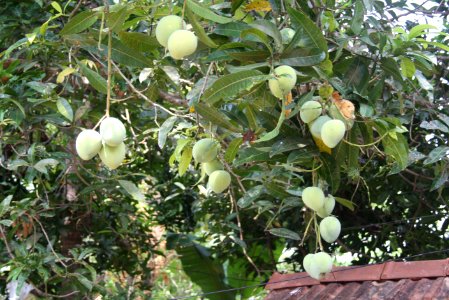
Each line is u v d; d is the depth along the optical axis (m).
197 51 2.45
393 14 3.82
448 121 3.29
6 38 3.91
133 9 2.39
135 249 5.67
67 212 4.92
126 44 2.39
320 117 2.23
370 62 2.78
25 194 4.70
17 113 3.31
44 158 3.63
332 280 3.48
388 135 2.41
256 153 2.42
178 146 2.53
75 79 4.09
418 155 3.11
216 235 5.41
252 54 2.17
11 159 3.77
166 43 2.08
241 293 5.78
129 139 4.06
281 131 2.37
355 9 2.62
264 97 2.38
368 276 3.38
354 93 2.45
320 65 2.21
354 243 4.94
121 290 4.92
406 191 4.53
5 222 3.58
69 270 4.93
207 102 2.07
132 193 3.31
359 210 4.88
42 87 3.23
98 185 3.80
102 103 4.05
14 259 3.69
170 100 3.77
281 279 3.68
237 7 2.44
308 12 2.67
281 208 3.07
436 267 3.24
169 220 5.99
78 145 1.96
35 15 3.82
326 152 2.36
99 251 5.05
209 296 5.73
